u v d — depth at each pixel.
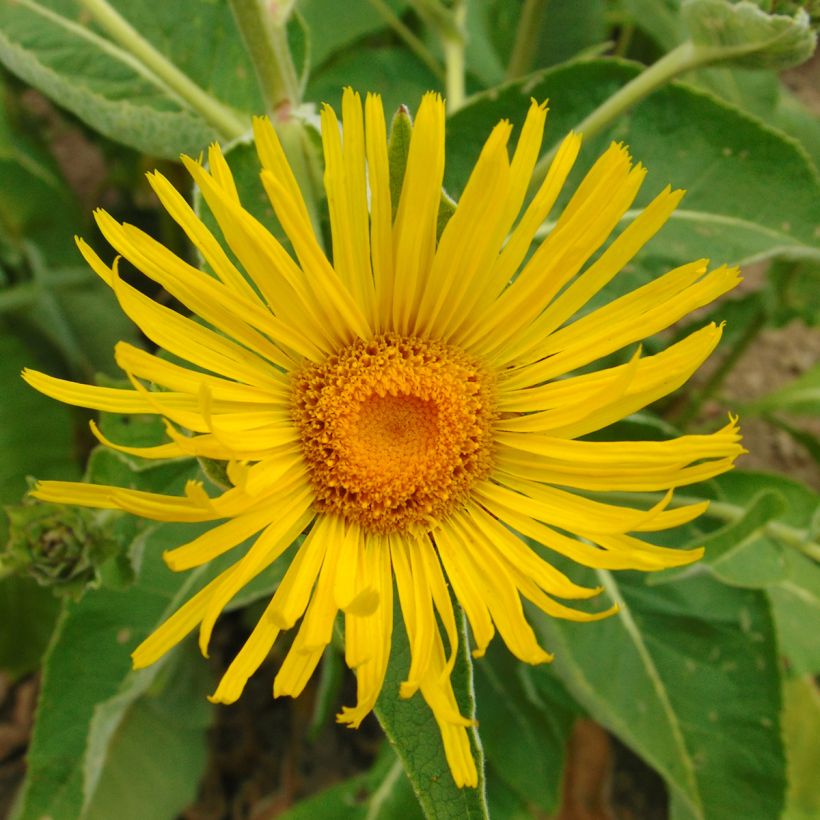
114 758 0.15
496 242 0.09
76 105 0.12
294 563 0.09
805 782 0.15
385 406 0.10
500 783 0.15
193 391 0.08
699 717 0.13
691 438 0.08
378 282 0.09
